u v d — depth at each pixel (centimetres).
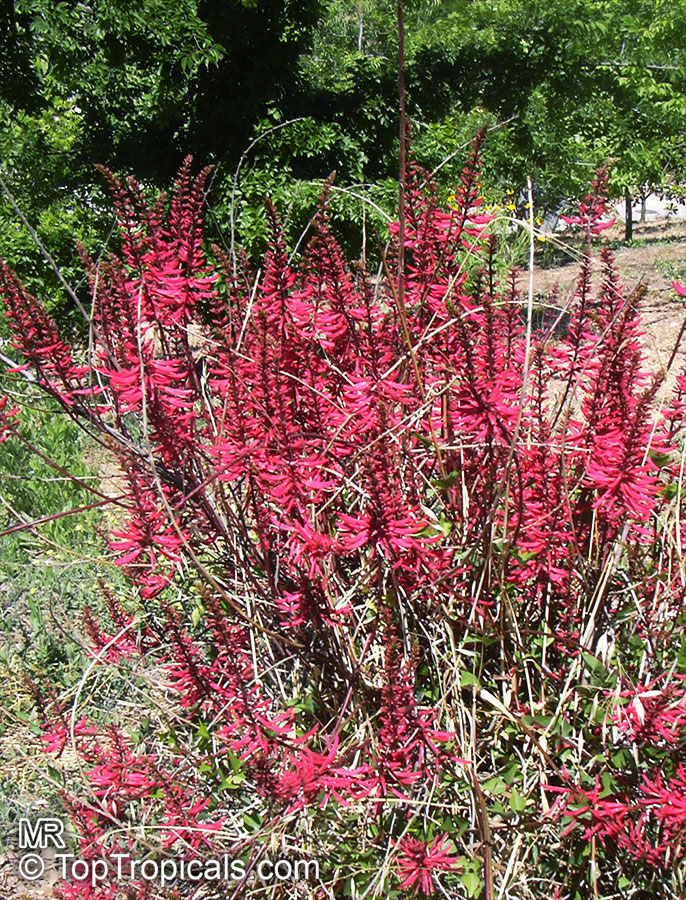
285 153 845
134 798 246
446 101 963
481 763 230
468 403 215
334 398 249
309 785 209
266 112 862
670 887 208
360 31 1205
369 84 933
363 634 255
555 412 263
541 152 988
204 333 258
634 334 229
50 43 827
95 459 584
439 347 248
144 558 277
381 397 222
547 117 1010
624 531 229
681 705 210
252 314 262
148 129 915
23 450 546
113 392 240
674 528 248
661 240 1908
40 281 870
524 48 959
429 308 246
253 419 234
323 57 1216
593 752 223
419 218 246
